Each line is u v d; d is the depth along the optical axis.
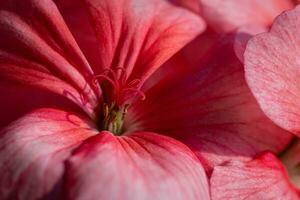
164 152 0.08
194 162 0.08
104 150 0.08
